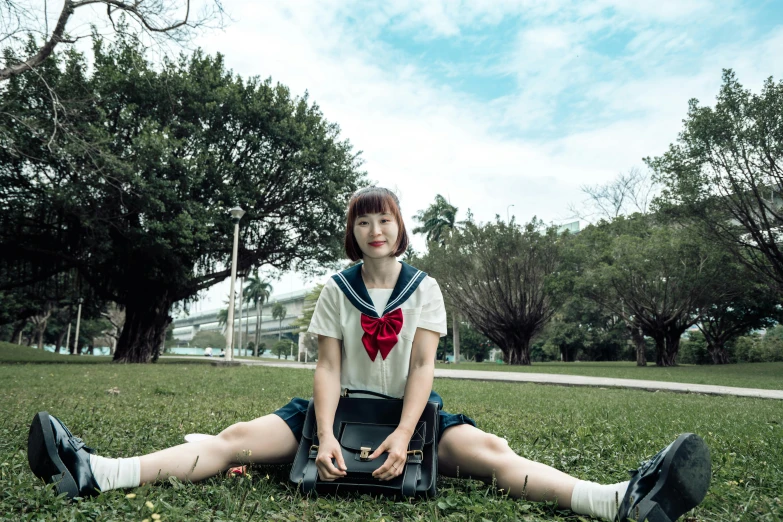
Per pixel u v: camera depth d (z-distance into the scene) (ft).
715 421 17.72
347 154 83.25
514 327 120.98
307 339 157.17
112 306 152.56
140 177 61.52
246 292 273.13
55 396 20.47
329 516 6.10
